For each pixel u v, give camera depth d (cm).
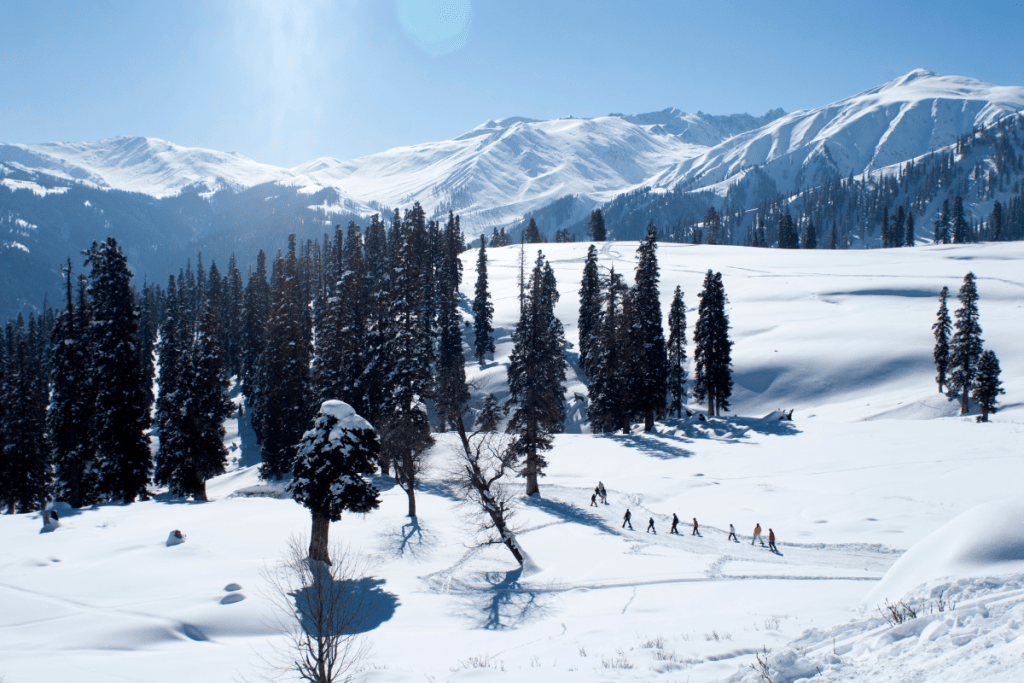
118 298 4119
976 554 1132
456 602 2309
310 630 1878
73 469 4112
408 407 4653
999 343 7444
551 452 5388
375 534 3072
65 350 4159
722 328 6506
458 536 3167
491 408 4222
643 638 1451
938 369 6694
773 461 4575
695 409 7212
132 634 1814
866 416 6281
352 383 5022
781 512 3497
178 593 2145
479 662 1466
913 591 1090
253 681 1482
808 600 1783
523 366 4212
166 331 6556
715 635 1364
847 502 3525
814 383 7300
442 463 4850
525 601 2278
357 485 2520
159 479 4909
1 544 2661
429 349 5188
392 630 1995
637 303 6234
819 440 5019
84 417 4162
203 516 3192
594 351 6244
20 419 5066
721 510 3634
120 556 2495
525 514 3659
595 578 2545
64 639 1788
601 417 6047
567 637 1645
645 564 2688
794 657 927
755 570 2477
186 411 4400
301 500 2514
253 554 2595
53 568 2358
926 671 708
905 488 3662
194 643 1816
